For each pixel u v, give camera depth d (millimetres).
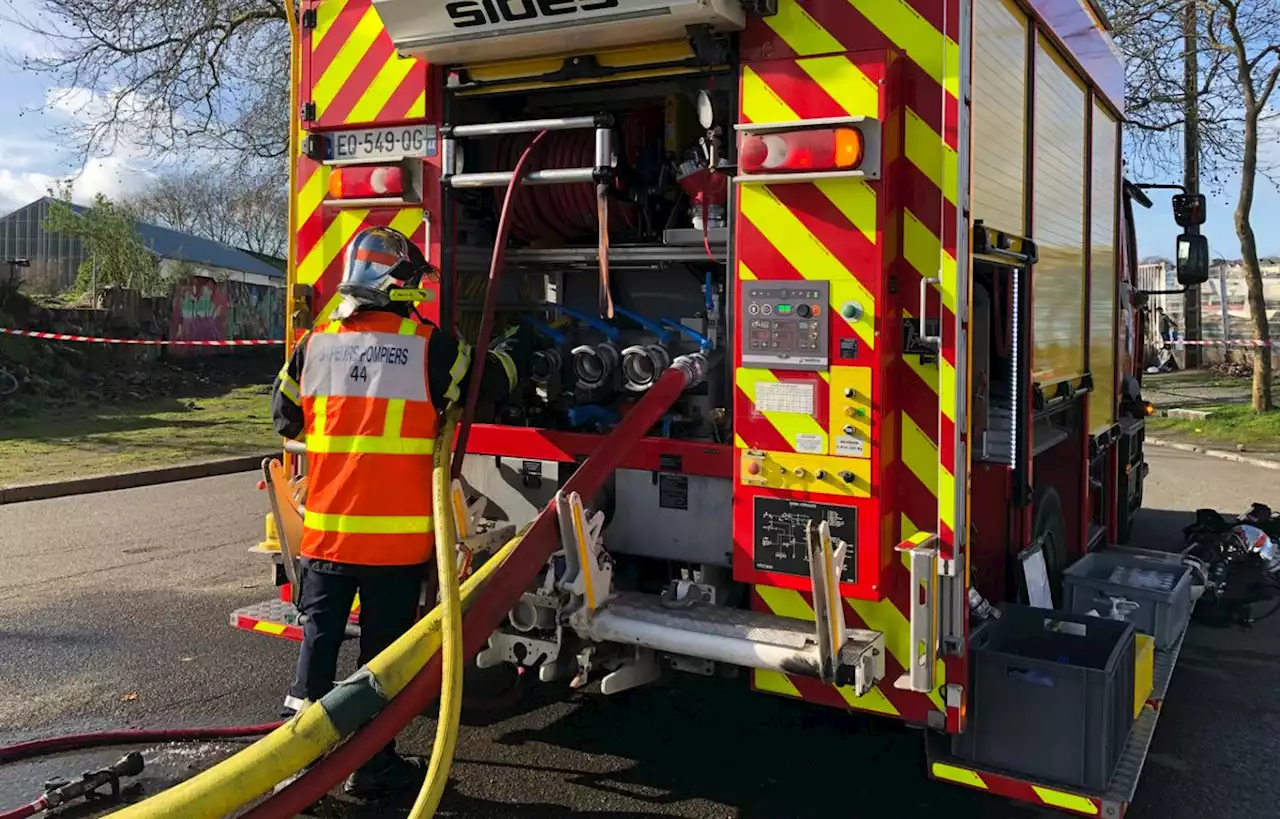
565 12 3383
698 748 4105
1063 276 4582
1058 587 4887
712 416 3666
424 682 2971
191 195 42781
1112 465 6148
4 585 6496
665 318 4387
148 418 14828
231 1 14883
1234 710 4746
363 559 3426
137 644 5344
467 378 3633
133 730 4156
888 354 3131
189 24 14672
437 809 3566
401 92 3965
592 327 4406
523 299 4617
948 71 3020
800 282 3199
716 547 3639
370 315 3543
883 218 3076
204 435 13383
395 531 3432
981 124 3328
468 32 3582
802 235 3195
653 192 4117
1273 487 10695
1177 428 15383
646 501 3785
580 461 3900
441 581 3066
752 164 3203
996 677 3170
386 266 3541
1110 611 4691
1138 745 3377
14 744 3986
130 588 6441
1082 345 5023
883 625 3205
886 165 3074
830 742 4180
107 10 14211
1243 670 5328
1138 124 16672
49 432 13211
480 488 4180
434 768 2777
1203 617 6172
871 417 3109
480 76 3855
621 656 3541
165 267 24188
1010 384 3957
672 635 3203
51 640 5391
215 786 2627
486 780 3801
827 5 3162
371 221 4109
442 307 4000
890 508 3191
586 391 4109
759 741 4180
